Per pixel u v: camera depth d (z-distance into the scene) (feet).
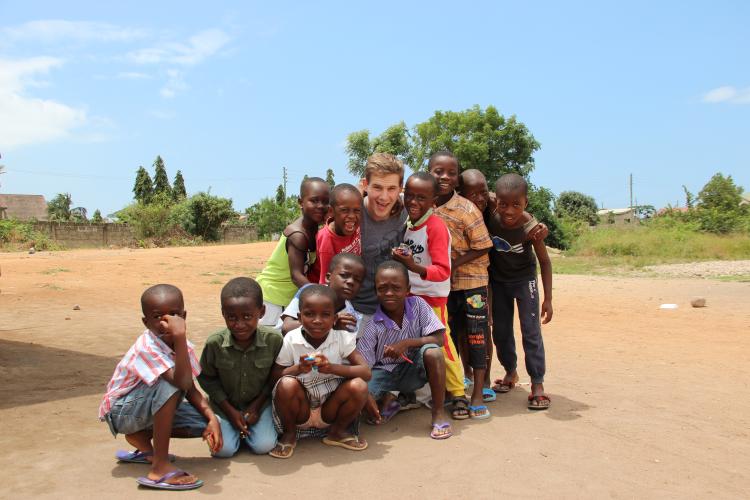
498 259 15.43
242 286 11.23
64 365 18.60
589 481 10.49
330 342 12.00
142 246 120.98
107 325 26.30
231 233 140.56
